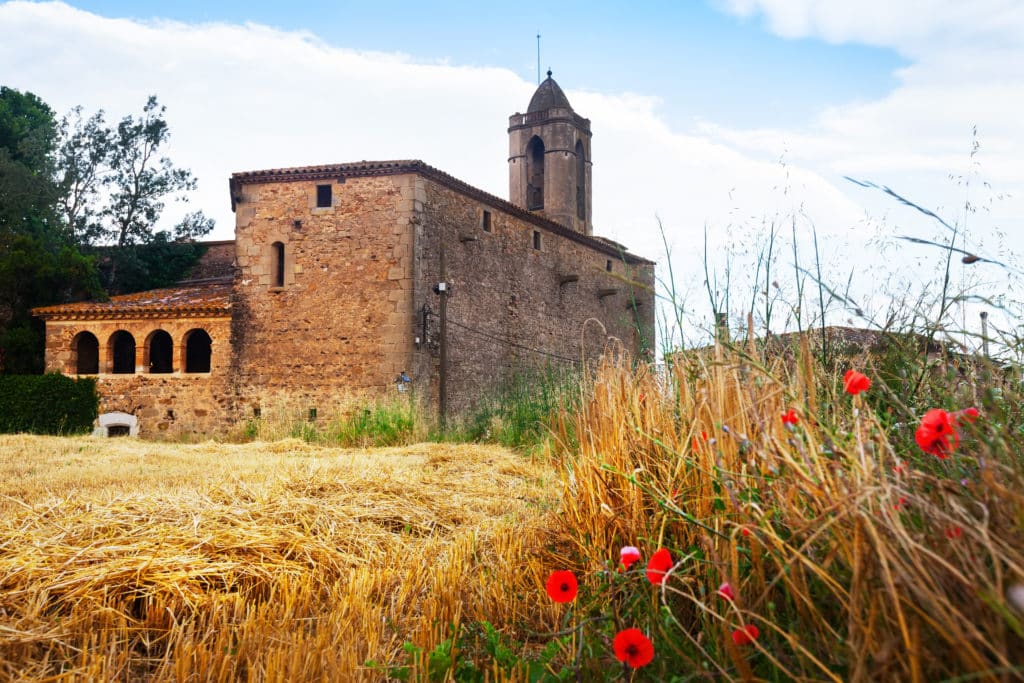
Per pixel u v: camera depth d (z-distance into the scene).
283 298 22.02
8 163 32.31
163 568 3.62
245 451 12.66
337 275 21.72
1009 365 2.69
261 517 4.75
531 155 39.41
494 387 24.58
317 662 2.79
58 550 3.85
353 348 21.36
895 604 1.47
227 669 2.78
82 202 35.41
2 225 31.77
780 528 2.15
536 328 27.34
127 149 35.41
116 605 3.34
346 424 15.52
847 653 1.71
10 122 36.19
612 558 3.42
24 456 10.55
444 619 3.33
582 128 39.34
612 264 33.06
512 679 2.64
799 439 2.10
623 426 3.92
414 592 3.70
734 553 2.11
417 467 8.46
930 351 3.04
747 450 2.49
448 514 5.72
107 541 4.02
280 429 19.14
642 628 2.60
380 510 5.42
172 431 22.08
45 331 24.67
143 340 22.72
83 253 33.75
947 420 2.04
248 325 22.14
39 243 27.11
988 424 2.03
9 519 4.55
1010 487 1.72
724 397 2.99
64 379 20.28
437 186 22.66
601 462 3.77
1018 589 1.25
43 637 2.94
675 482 3.21
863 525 1.67
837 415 2.50
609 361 5.57
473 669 2.79
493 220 25.48
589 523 3.74
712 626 2.26
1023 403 2.37
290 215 22.28
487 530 4.97
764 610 2.12
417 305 21.36
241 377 21.98
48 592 3.36
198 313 22.34
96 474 8.46
